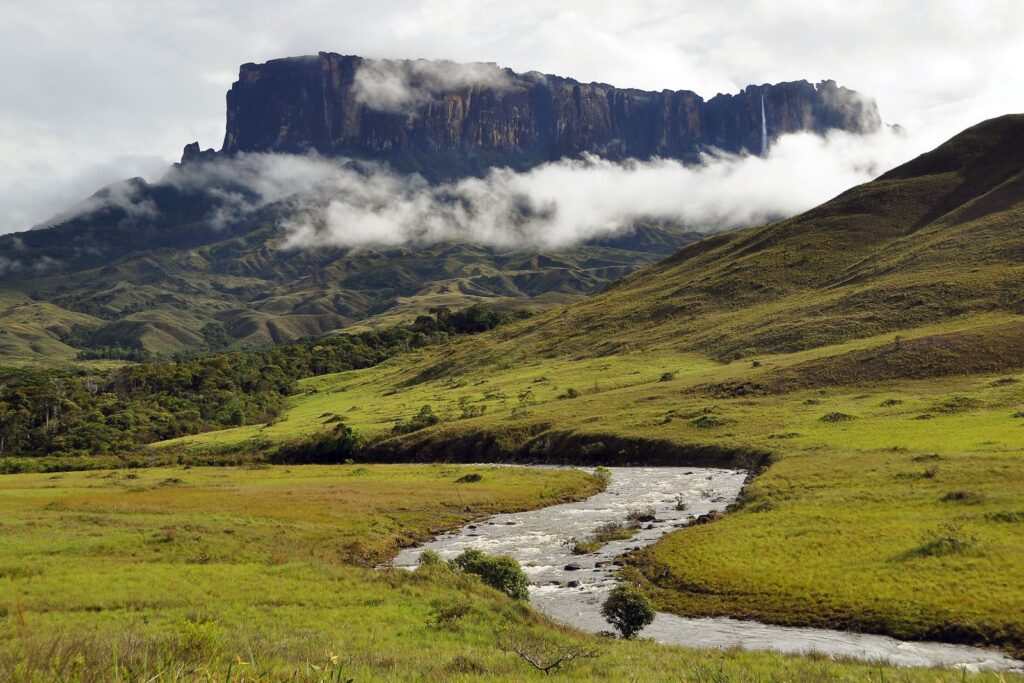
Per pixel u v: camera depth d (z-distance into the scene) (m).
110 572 37.44
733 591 38.53
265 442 149.75
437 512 69.00
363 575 38.66
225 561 42.94
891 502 51.38
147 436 178.75
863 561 39.47
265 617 28.94
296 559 43.91
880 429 85.69
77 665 7.68
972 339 116.69
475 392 174.88
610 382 152.62
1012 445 67.19
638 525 60.34
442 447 128.12
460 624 27.48
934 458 65.50
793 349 146.25
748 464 86.44
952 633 30.17
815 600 35.47
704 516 58.69
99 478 99.50
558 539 56.84
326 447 138.00
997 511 44.66
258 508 66.19
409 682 15.23
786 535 47.03
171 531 48.88
